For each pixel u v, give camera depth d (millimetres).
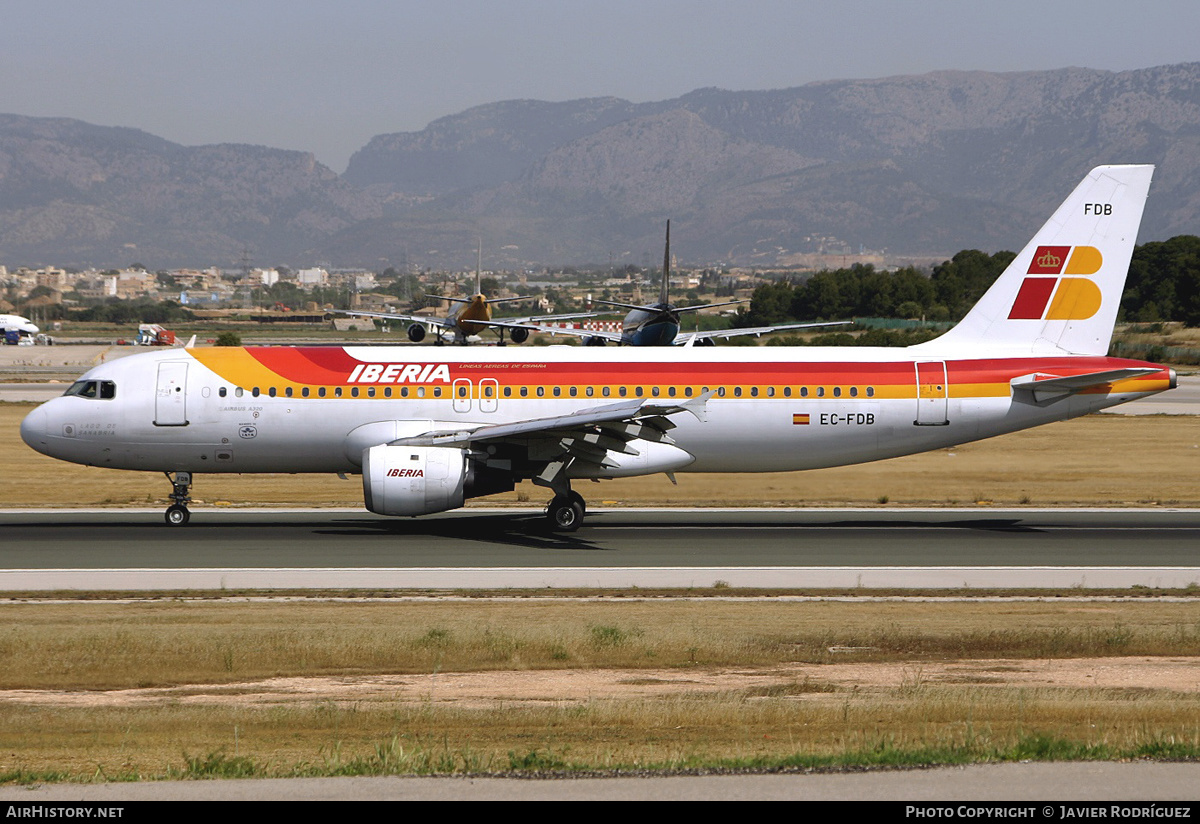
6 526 146375
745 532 145500
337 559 125750
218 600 105938
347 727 61938
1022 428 153375
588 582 115125
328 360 147750
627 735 59219
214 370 146875
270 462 149000
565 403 146500
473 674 78500
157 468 148500
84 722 63594
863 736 57219
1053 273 154000
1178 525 152750
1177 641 87875
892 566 124125
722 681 76000
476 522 151875
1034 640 87750
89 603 104000
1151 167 152500
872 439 151250
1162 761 48500
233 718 64312
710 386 148750
